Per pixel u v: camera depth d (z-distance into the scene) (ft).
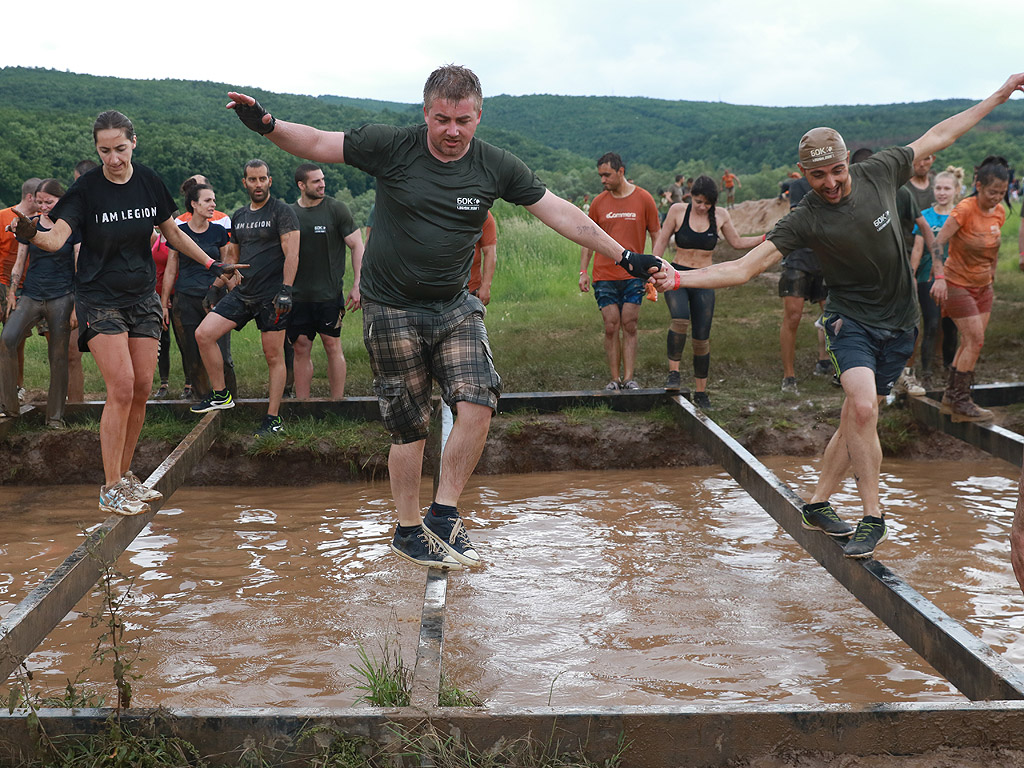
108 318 16.97
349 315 49.16
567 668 14.16
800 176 30.63
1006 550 18.86
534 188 14.48
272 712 10.23
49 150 236.43
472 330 14.66
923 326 29.96
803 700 13.01
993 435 22.38
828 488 16.74
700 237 27.40
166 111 393.29
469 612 16.39
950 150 395.55
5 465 25.63
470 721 10.12
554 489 24.63
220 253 28.73
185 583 18.07
